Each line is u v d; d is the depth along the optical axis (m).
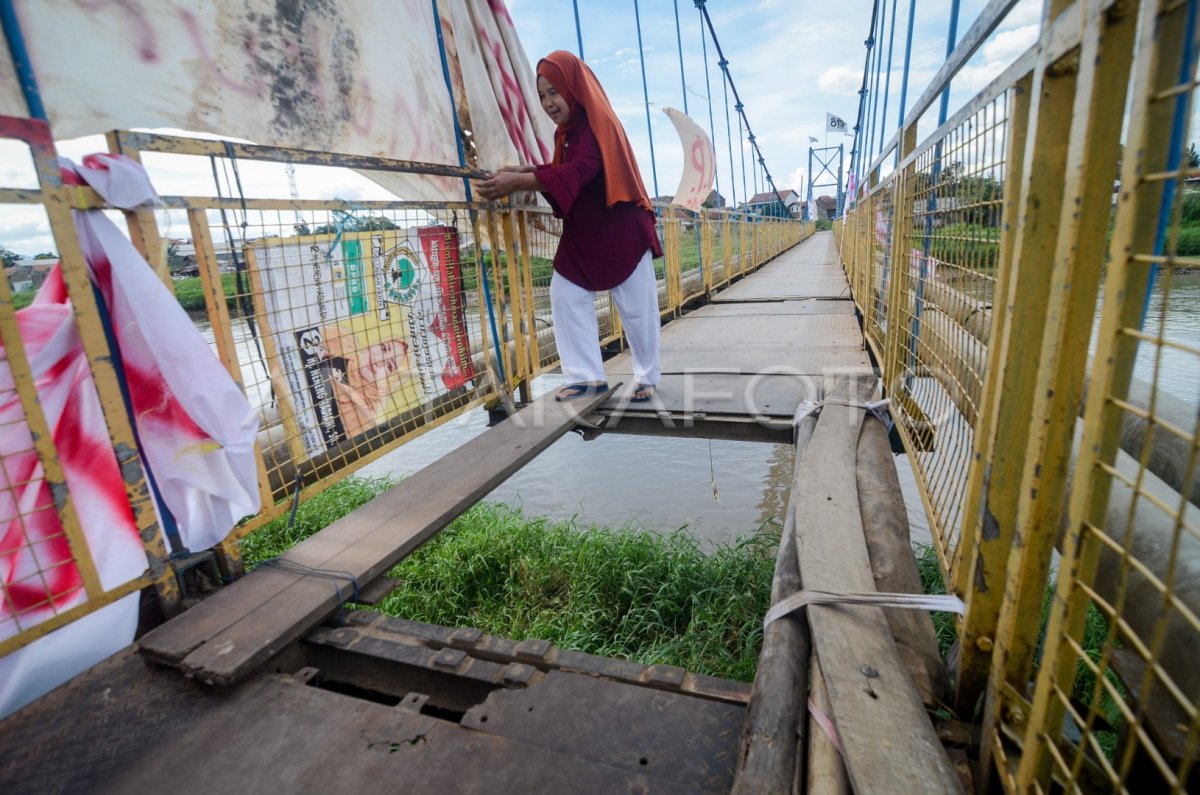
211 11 2.09
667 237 7.04
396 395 2.80
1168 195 0.93
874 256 4.53
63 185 1.48
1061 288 0.85
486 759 1.23
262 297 2.14
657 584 3.52
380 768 1.23
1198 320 4.24
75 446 1.60
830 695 1.15
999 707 1.03
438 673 1.51
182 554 1.81
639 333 3.45
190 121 2.03
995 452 1.09
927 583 3.33
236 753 1.28
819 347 4.98
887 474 2.25
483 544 4.04
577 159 2.94
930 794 0.96
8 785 1.22
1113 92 0.78
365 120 2.75
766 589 3.32
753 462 5.55
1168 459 1.38
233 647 1.52
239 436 1.82
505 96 3.81
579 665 1.48
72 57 1.70
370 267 2.63
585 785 1.17
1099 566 1.13
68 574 1.57
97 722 1.36
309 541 2.07
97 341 1.55
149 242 1.71
